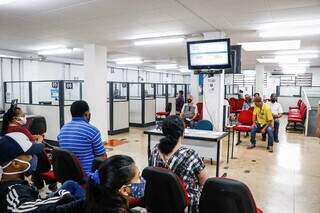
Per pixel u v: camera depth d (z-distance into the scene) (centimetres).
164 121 200
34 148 136
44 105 665
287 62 1132
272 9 376
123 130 825
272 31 515
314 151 597
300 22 448
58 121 645
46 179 272
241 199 153
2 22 467
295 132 859
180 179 187
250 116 657
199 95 764
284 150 606
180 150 198
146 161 504
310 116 779
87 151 250
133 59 1120
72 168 228
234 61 530
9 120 309
